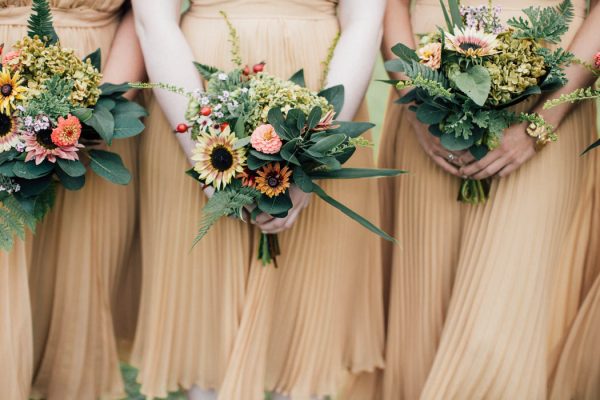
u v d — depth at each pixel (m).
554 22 2.46
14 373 2.70
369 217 2.98
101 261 2.88
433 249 2.88
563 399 2.98
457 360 2.76
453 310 2.80
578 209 2.98
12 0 2.64
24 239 2.66
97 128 2.48
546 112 2.62
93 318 2.89
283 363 2.91
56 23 2.68
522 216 2.71
